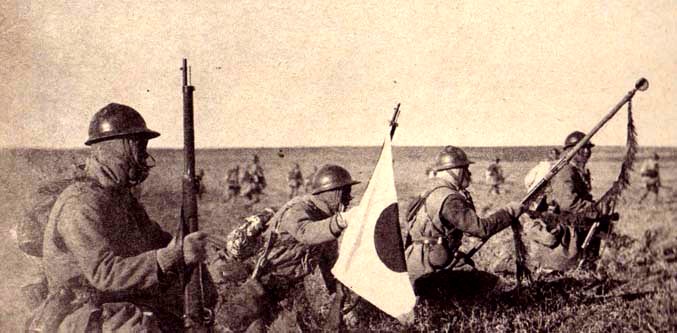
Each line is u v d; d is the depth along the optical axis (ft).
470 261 18.62
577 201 21.22
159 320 15.31
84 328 14.29
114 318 14.61
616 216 21.59
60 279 14.43
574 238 21.16
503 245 21.72
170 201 20.76
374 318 18.86
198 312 15.30
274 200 23.62
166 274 14.65
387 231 16.15
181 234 15.26
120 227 14.69
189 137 15.81
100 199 14.43
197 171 22.36
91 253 14.01
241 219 25.03
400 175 20.97
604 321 19.79
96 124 15.12
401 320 17.76
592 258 21.77
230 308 15.96
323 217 17.34
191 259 14.76
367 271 16.10
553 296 20.11
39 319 14.55
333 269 16.12
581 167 21.76
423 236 18.21
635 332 19.71
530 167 21.62
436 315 18.74
